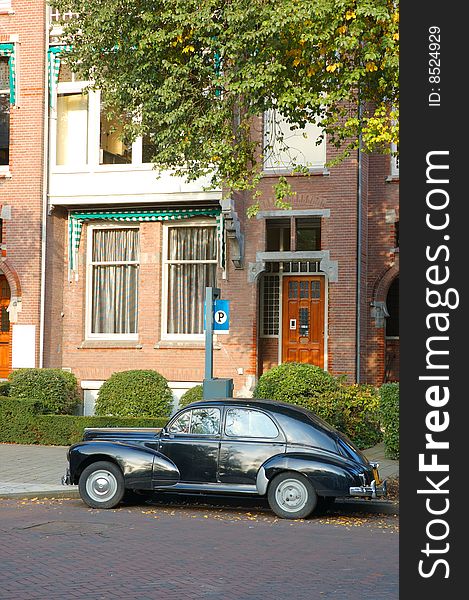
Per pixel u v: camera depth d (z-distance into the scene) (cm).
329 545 1043
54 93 2250
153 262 2253
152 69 1588
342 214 2098
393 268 2156
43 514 1227
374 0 1405
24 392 2081
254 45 1469
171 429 1307
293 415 1277
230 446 1270
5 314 2314
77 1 1667
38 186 2222
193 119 1583
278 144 2156
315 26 1428
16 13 2253
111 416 2006
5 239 2236
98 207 2270
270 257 2141
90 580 845
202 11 1478
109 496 1294
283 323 2208
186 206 2220
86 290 2309
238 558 956
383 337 2156
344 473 1223
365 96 1548
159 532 1104
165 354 2223
